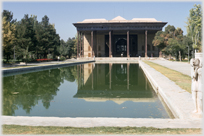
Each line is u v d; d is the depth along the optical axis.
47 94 14.94
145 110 10.41
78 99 13.32
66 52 87.81
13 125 6.66
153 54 92.06
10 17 53.09
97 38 94.00
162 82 15.84
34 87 17.88
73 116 9.57
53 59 69.00
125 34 94.31
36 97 13.84
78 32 87.31
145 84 19.73
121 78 24.12
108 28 86.00
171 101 9.97
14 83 19.81
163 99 12.14
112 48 92.00
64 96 14.28
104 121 7.08
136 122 6.96
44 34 67.88
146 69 28.64
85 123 6.88
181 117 7.82
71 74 28.03
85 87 18.33
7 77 23.66
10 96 14.16
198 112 7.50
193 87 7.59
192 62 7.50
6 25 42.53
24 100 12.88
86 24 86.19
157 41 76.31
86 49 94.38
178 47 61.31
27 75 25.84
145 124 6.75
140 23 84.31
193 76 7.54
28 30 54.56
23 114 9.90
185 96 10.78
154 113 9.84
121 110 10.48
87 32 94.06
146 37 85.31
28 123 6.87
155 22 83.69
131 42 95.06
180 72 24.11
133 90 16.77
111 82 21.23
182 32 77.19
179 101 9.70
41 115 9.73
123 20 89.00
